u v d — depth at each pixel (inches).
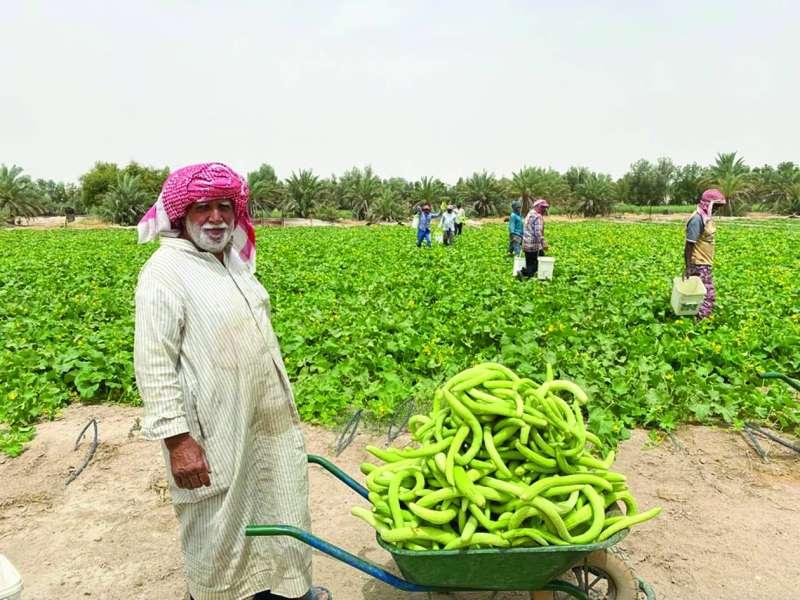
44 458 247.0
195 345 133.4
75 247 1173.7
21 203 2508.6
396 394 287.3
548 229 1663.4
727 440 251.8
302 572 144.1
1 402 288.0
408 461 143.9
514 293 514.0
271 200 2691.9
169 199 133.1
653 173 3358.8
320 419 273.6
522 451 133.3
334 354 346.3
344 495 216.7
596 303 464.8
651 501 207.9
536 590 132.5
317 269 730.2
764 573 170.6
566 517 128.3
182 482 132.5
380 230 1753.2
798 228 1712.6
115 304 494.9
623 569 139.0
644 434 258.2
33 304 512.7
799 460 234.7
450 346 364.8
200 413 133.9
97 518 205.8
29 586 172.7
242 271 145.6
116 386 308.0
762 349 349.1
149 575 176.7
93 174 2918.3
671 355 327.9
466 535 122.2
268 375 140.4
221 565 138.4
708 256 409.4
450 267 717.9
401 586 131.6
